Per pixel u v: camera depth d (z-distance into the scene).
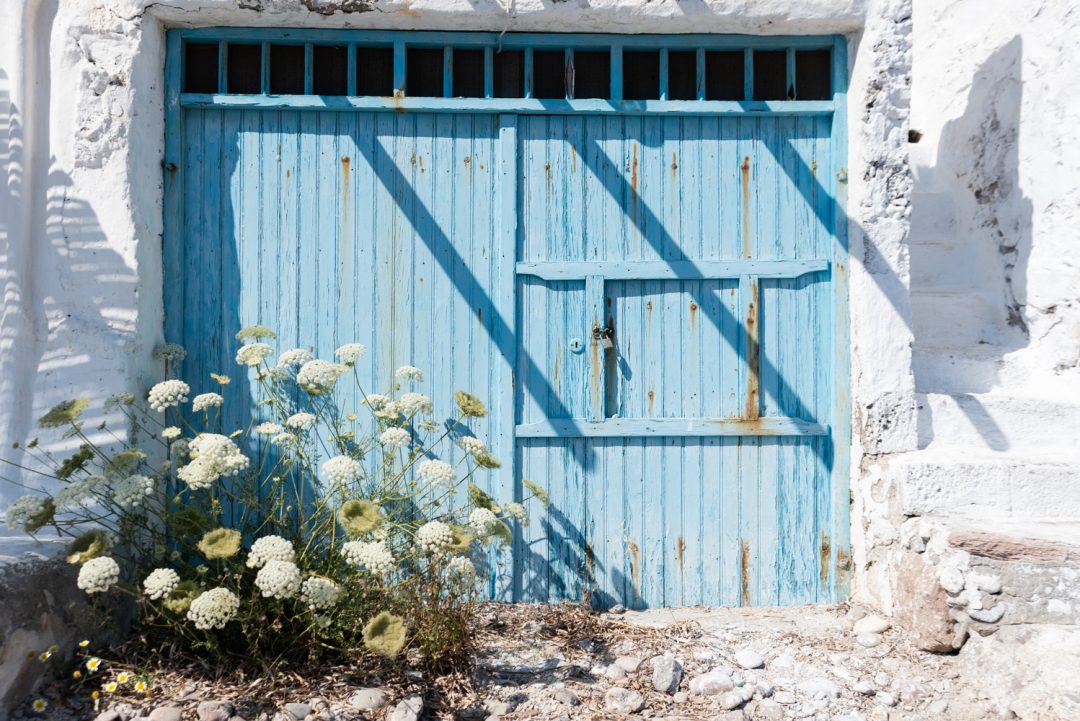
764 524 3.80
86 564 2.68
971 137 4.75
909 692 3.04
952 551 3.14
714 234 3.80
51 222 3.45
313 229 3.73
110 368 3.42
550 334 3.78
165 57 3.64
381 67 3.81
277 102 3.65
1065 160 3.99
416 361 3.76
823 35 3.77
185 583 2.83
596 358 3.78
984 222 4.61
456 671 3.10
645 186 3.79
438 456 3.76
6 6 3.52
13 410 3.42
